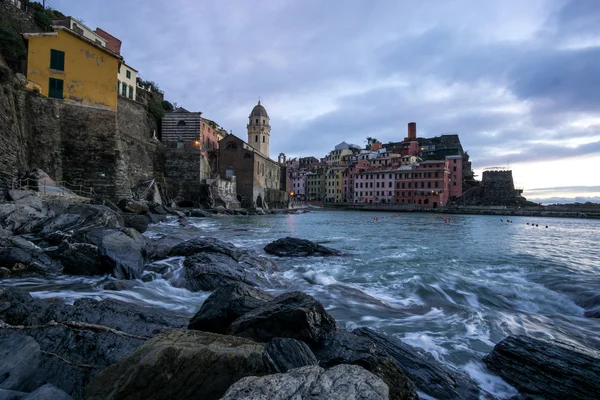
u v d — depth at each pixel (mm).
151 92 62844
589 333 8430
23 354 4871
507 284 12688
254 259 15445
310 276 13867
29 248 12422
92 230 14188
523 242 28516
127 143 43188
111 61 34688
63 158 31250
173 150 55250
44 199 20531
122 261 12008
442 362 6730
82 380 4793
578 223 64000
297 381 3367
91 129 32906
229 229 31844
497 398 5648
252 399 3051
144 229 24312
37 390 3863
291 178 144625
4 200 18672
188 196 55094
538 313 10047
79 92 32625
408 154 125688
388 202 107688
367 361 5129
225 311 6586
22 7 40500
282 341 4672
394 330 8242
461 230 40000
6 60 32969
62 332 5805
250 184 70438
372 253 19922
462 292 11828
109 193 32875
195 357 4211
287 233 30469
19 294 6914
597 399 5359
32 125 28875
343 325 8508
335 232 33375
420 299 11039
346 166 127562
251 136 101812
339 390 3201
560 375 5859
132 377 3965
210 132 73188
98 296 9648
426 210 95750
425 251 21203
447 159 106688
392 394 4914
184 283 11477
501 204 100312
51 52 31469
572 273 15031
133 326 6453
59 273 11906
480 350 7297
